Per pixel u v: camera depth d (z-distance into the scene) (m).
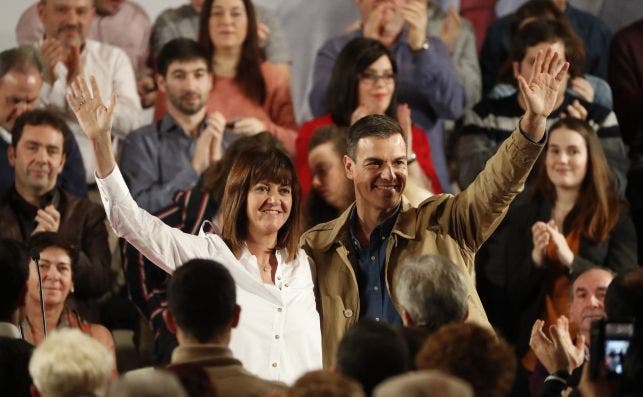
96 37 19.56
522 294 19.22
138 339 18.36
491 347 8.59
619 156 20.03
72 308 17.77
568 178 19.41
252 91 19.80
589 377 9.33
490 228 12.21
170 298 9.50
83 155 19.16
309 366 12.05
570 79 20.16
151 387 7.52
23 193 18.91
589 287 18.05
